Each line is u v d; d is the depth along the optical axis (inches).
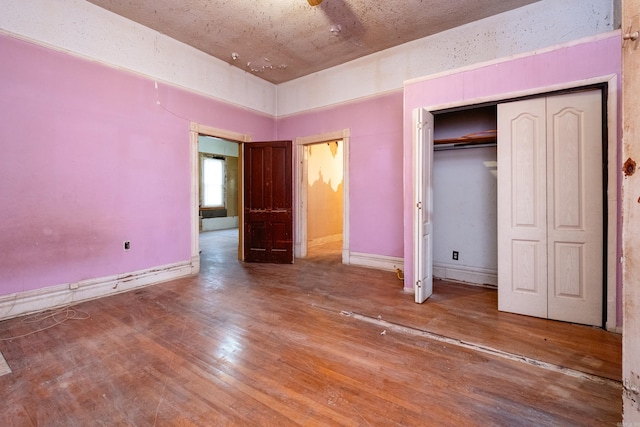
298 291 143.7
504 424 59.0
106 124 138.9
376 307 122.5
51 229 123.0
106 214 138.9
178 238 167.9
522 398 66.6
